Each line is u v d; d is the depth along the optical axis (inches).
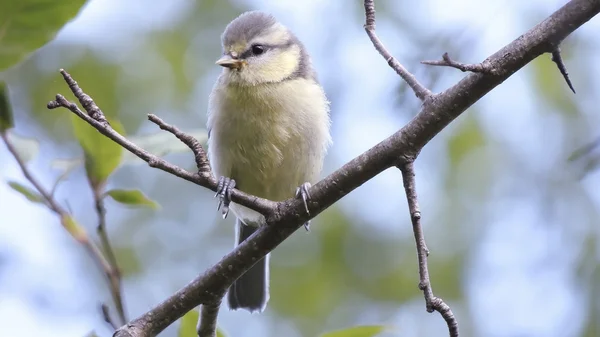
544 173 478.3
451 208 481.4
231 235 531.2
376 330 264.8
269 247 273.7
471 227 478.0
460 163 484.7
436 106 255.3
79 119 285.4
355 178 263.7
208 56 532.7
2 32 265.3
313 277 494.6
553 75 475.8
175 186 539.5
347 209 502.3
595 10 241.4
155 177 538.3
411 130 257.1
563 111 477.1
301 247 502.6
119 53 529.7
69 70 523.2
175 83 524.4
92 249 283.0
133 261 510.0
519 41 247.4
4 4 258.4
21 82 524.4
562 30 243.9
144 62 528.7
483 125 483.8
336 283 493.4
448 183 484.4
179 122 515.2
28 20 264.4
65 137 524.4
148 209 529.0
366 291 489.7
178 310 271.9
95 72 523.2
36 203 286.5
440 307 228.8
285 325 490.3
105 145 288.8
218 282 273.3
